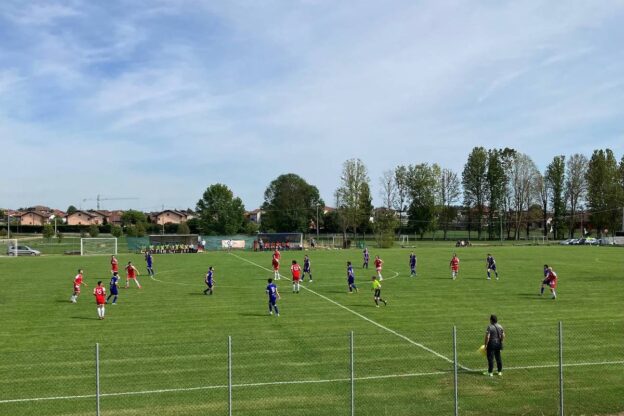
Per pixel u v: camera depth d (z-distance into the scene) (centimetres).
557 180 12638
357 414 1483
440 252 8094
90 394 1620
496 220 13388
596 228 12419
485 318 2742
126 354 2056
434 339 2294
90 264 6169
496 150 13175
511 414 1495
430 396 1620
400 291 3719
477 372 1838
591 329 2480
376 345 2194
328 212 15812
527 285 4003
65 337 2352
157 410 1506
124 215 14738
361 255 7556
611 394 1638
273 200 15338
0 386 1698
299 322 2656
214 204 13612
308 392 1648
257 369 1869
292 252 8669
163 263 6325
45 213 18025
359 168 11656
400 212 13388
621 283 4072
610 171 11781
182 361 1962
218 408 1522
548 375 1811
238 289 3875
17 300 3388
